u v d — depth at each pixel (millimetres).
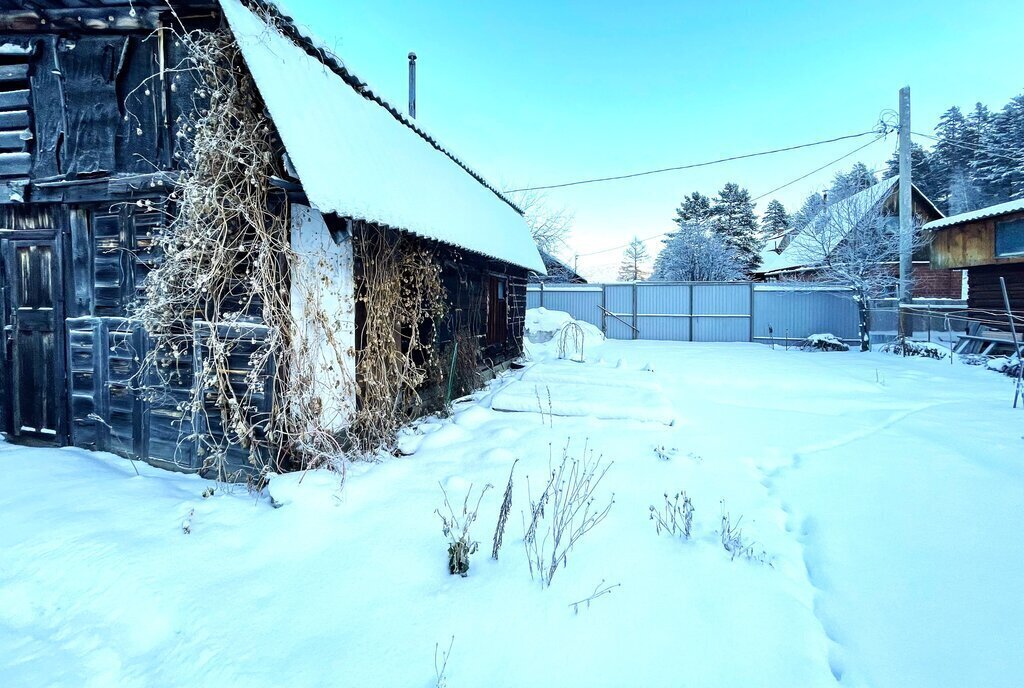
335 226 4113
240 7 3543
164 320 3867
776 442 5324
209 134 3600
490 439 4969
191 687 1975
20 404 4645
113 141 4109
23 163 4309
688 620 2385
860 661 2203
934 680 2088
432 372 6098
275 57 3705
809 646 2254
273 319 3695
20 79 4273
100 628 2328
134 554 2760
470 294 7699
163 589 2506
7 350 4613
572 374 8266
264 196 3695
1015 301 13414
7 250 4547
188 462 4047
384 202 4102
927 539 3273
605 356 12992
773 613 2457
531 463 4281
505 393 6672
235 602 2439
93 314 4363
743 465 4559
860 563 3000
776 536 3275
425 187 5516
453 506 3434
